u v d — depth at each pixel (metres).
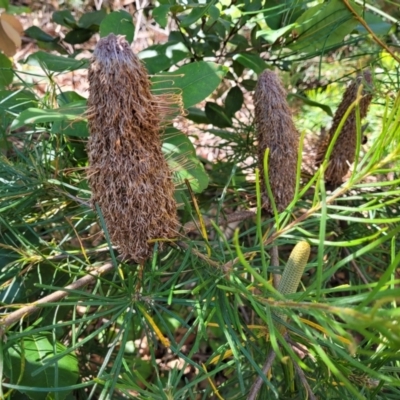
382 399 0.34
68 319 0.57
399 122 0.24
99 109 0.29
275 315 0.29
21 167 0.45
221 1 0.57
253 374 0.40
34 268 0.47
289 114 0.40
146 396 0.27
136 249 0.32
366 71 0.50
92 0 1.13
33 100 0.46
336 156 0.48
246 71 0.80
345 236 0.52
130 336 0.66
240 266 0.34
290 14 0.51
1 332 0.29
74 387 0.27
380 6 0.64
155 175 0.31
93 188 0.31
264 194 0.42
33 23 1.18
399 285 0.36
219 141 0.89
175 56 0.47
